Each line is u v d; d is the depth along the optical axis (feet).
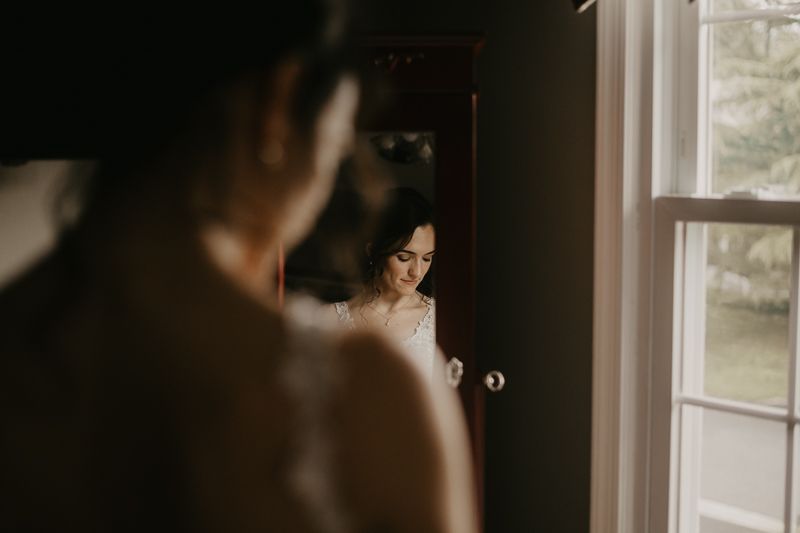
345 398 1.30
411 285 5.04
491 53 6.31
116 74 1.41
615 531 5.65
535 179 6.07
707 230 5.30
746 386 5.17
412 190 5.00
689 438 5.53
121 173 1.41
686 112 5.38
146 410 1.29
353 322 5.05
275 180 1.46
